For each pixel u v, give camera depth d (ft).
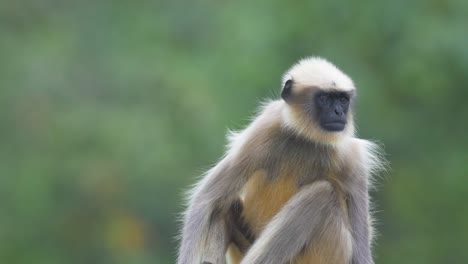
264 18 187.21
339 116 85.66
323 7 188.75
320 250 82.02
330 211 81.82
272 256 81.87
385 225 188.96
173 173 173.47
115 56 189.98
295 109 85.76
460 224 185.88
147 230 178.91
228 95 177.47
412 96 188.65
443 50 178.81
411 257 186.29
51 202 181.27
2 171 182.60
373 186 89.81
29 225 181.47
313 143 85.51
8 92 187.42
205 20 198.90
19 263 180.55
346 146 86.22
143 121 177.37
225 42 185.37
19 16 201.57
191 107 174.91
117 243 179.11
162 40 196.54
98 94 186.70
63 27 198.08
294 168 85.66
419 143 188.96
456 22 180.14
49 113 184.96
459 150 189.16
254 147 85.56
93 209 180.34
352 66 183.11
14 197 181.37
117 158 175.73
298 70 88.12
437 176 187.11
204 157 172.55
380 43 186.80
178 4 199.62
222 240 85.15
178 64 184.03
